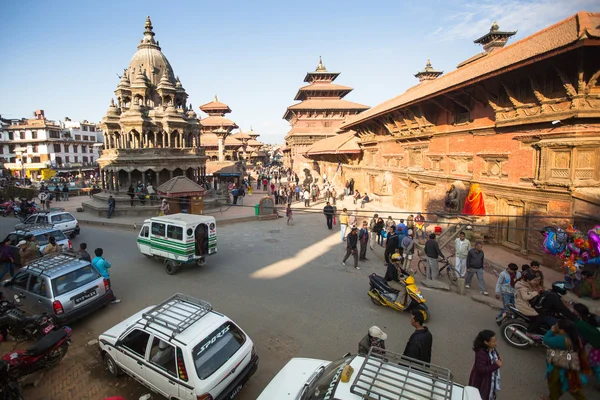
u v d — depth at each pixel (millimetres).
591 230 10391
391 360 5023
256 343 9289
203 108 68750
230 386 6699
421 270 14680
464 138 17609
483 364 5773
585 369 6457
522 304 8883
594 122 11055
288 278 14266
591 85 10773
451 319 10453
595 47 9852
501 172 14945
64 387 7648
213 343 6754
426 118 20641
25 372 7488
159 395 7340
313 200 34312
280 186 38969
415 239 17844
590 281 10227
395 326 10133
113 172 31109
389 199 27875
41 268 10242
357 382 4605
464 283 12242
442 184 19531
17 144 74125
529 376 7754
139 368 7070
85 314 10180
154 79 36531
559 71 11102
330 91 64500
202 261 15273
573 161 11391
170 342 6527
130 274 14797
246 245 19516
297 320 10570
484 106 15906
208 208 30875
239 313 11062
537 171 12828
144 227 16000
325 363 6484
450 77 19094
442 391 4379
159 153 30719
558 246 11016
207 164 49469
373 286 11664
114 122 32719
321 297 12289
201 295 12531
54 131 76312
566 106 11492
